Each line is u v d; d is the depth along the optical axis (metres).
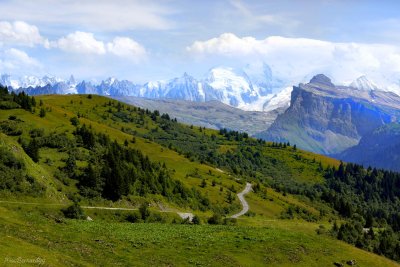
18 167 132.00
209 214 188.25
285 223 196.38
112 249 78.88
